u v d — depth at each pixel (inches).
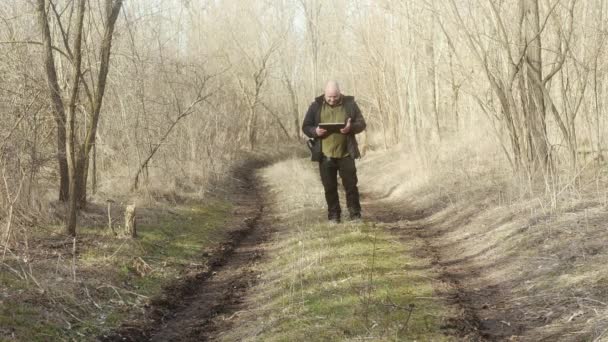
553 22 498.6
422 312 256.5
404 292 285.9
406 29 847.1
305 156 1625.2
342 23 1523.1
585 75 439.2
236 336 253.9
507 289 291.7
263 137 1680.6
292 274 327.6
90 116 409.7
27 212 386.9
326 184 461.7
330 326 241.8
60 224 399.9
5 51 412.2
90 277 311.6
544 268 296.7
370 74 1304.1
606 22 447.2
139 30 664.4
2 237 339.0
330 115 450.6
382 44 1210.0
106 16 417.7
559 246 317.1
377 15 1213.7
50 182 488.1
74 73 383.2
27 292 272.4
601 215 348.5
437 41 842.2
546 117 494.3
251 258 401.1
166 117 671.8
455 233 435.2
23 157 403.2
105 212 458.9
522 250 335.6
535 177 461.1
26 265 304.8
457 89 881.5
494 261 339.3
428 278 314.5
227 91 1108.5
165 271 359.6
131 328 268.7
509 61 458.3
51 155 426.0
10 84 405.4
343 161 460.4
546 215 377.7
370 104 1376.7
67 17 509.4
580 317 233.6
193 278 355.6
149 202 528.4
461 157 652.1
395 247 387.9
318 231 438.6
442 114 1070.4
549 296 263.7
